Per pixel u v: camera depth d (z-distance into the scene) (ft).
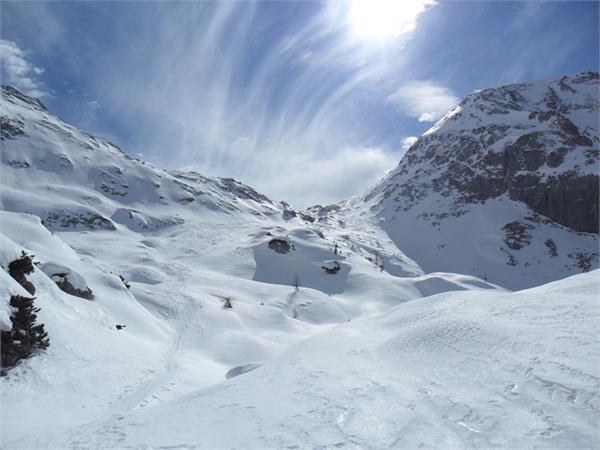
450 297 92.48
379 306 373.20
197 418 41.32
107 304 127.75
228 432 36.37
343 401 40.47
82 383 68.13
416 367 47.91
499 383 37.73
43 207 644.69
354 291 434.71
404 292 416.87
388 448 30.30
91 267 155.94
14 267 87.71
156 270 377.09
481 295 87.81
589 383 33.40
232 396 48.21
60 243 159.02
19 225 153.38
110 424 42.88
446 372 43.86
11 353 64.34
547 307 57.11
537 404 32.65
